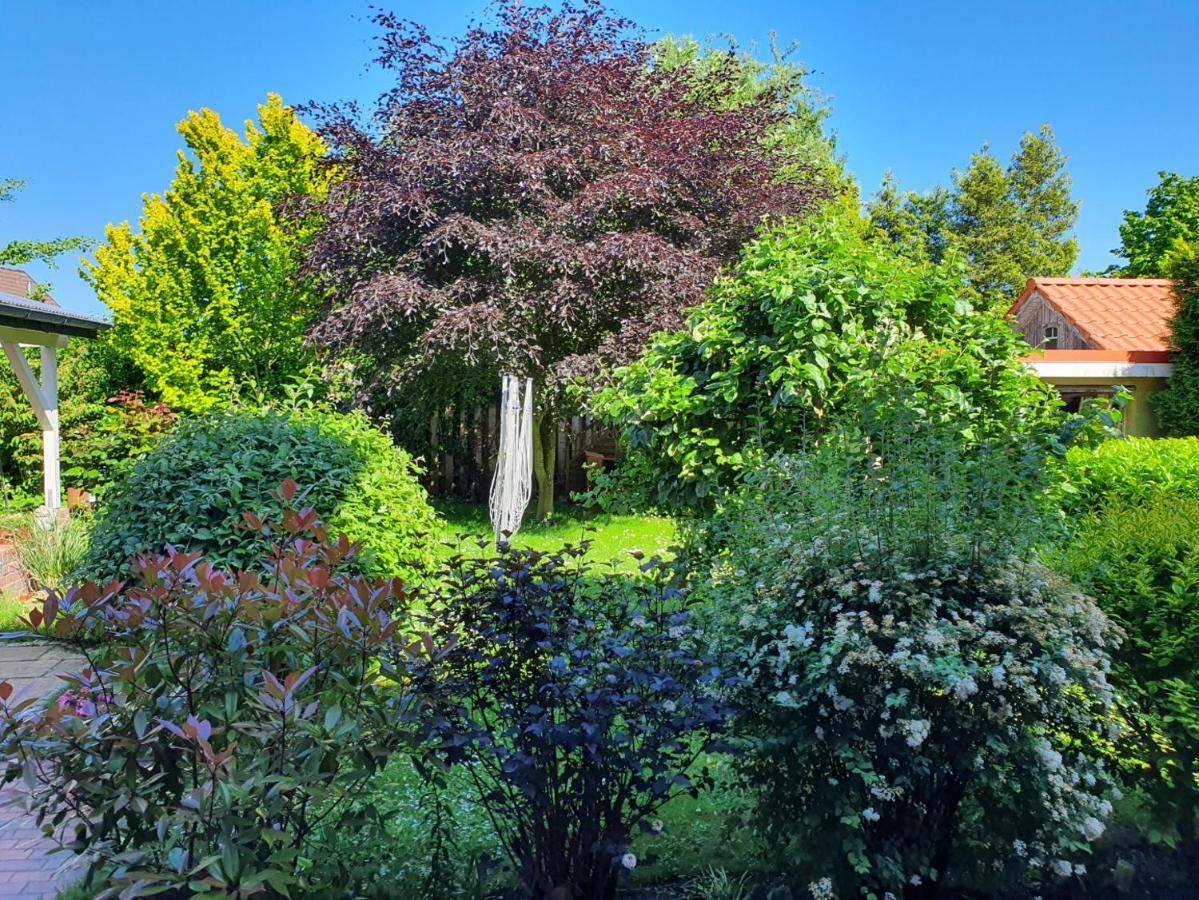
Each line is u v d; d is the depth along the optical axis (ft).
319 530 8.87
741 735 7.80
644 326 30.40
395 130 35.78
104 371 39.17
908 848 7.63
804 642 7.13
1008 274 92.79
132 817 6.45
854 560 7.80
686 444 13.80
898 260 15.69
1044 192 99.81
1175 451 19.71
